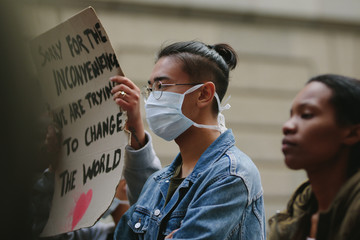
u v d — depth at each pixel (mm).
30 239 720
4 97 636
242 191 1590
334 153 1325
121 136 1511
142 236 1721
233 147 1750
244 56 6273
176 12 6160
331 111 1329
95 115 1613
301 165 1338
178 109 1771
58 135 1714
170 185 1766
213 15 6285
